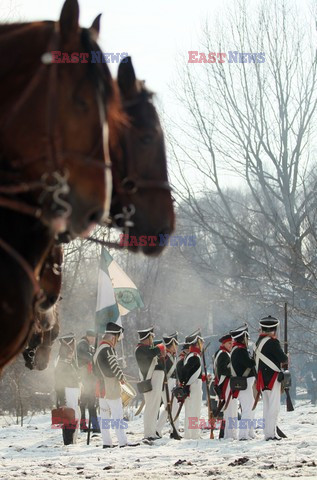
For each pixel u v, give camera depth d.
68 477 17.94
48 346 14.32
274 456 20.84
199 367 28.28
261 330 26.36
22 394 44.50
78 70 7.57
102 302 26.55
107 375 25.61
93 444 28.08
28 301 7.59
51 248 8.95
